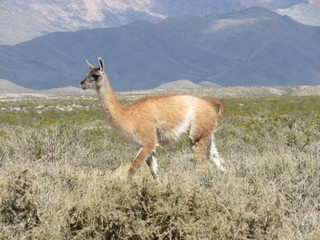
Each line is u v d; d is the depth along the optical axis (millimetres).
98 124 41938
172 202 11891
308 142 25094
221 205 11859
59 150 22391
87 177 16547
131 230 11477
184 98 21062
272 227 11891
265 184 15133
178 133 20609
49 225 11469
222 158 22453
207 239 11102
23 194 12094
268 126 30953
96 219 11703
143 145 19359
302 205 13922
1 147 22453
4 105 155875
